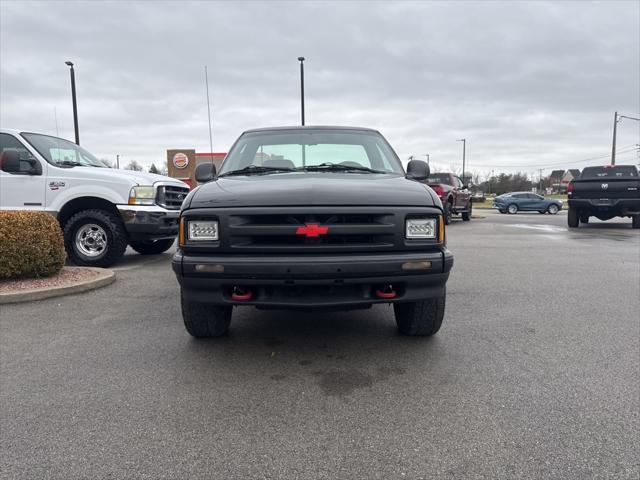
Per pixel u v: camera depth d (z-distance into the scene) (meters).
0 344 3.65
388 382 2.94
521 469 2.04
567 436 2.30
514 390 2.81
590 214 14.98
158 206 7.04
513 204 31.69
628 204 13.34
